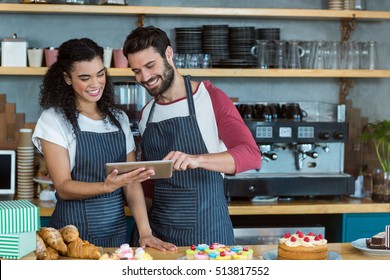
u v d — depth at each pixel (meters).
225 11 4.35
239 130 3.05
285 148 4.31
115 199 3.15
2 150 4.43
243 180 4.13
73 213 3.09
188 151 3.15
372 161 4.87
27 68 4.20
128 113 4.23
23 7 4.20
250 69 4.34
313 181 4.21
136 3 4.61
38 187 4.32
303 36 4.80
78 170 3.13
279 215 4.50
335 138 4.25
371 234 4.23
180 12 4.30
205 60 4.32
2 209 2.42
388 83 4.90
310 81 4.83
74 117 3.09
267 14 4.41
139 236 3.14
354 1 4.54
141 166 2.73
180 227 3.16
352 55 4.50
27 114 4.57
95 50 3.04
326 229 4.40
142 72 3.01
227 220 3.23
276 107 4.45
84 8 4.23
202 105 3.15
